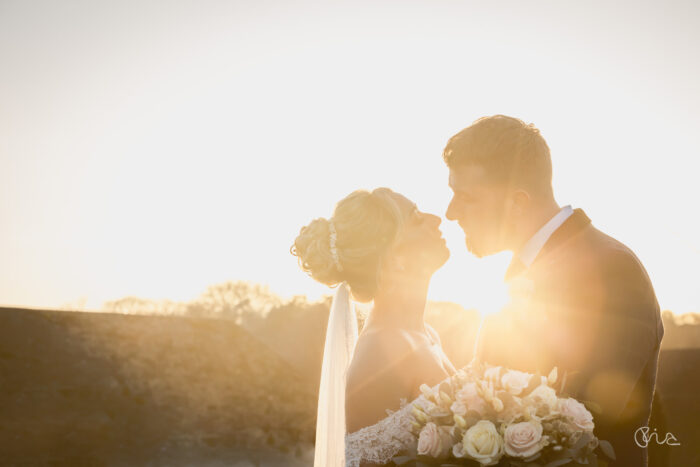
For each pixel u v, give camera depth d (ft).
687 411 35.45
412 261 10.85
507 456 8.42
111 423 82.23
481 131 10.02
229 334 107.96
